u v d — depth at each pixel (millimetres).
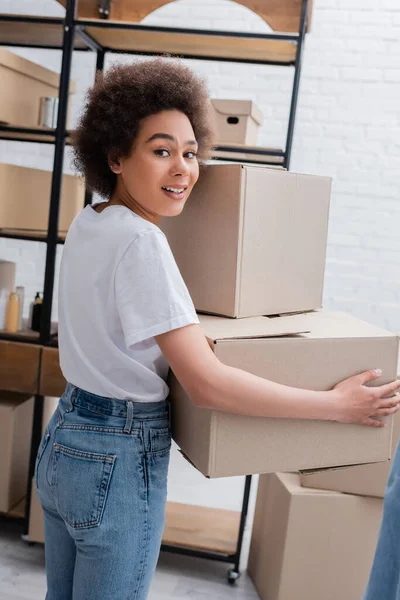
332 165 3916
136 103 1138
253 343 1150
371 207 3914
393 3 3770
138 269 1071
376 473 1959
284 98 3895
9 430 2412
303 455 1204
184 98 1163
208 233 1362
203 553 2312
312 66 3863
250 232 1317
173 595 2182
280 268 1396
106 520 1106
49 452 1181
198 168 1238
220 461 1138
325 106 3883
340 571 1998
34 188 2600
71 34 2244
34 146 4082
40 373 2350
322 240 1485
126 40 2408
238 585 2281
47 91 2672
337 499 1968
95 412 1149
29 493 2381
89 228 1162
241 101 2348
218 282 1347
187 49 2467
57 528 1242
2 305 2453
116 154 1183
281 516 2035
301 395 1138
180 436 1259
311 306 1493
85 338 1150
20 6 3902
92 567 1129
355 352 1223
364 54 3820
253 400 1097
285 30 2295
